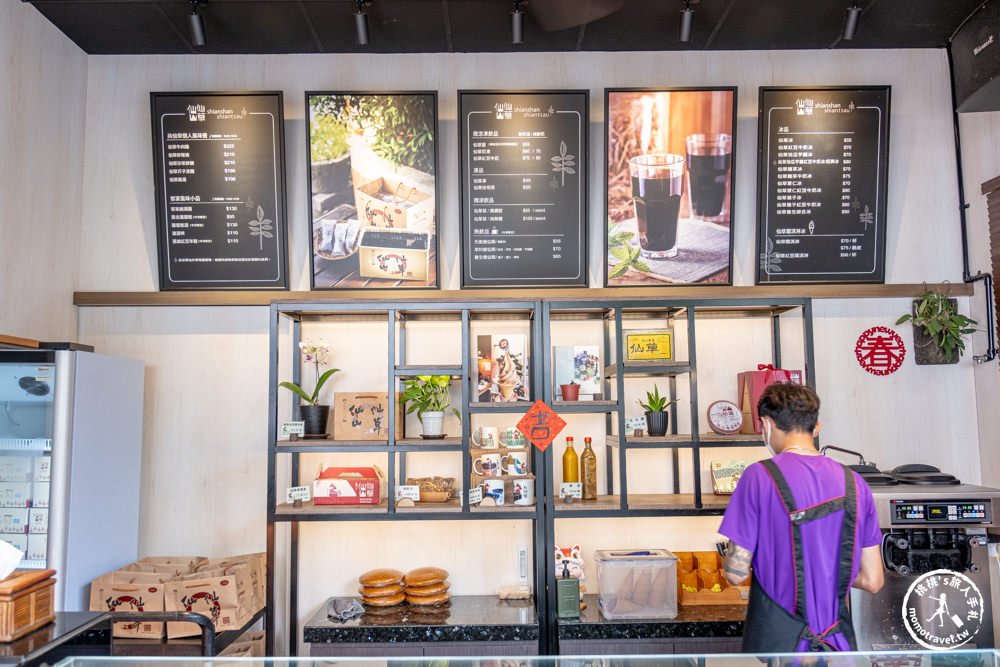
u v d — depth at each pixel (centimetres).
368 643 273
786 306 307
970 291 332
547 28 321
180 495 328
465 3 300
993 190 318
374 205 331
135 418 305
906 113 345
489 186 330
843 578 192
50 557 253
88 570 268
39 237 303
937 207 343
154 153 328
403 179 332
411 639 273
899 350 337
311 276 329
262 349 334
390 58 345
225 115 329
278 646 318
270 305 297
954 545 266
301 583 322
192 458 330
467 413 293
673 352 311
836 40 335
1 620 153
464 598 314
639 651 274
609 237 332
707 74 344
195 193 330
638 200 332
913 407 335
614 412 330
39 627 164
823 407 334
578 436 330
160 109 328
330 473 296
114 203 338
